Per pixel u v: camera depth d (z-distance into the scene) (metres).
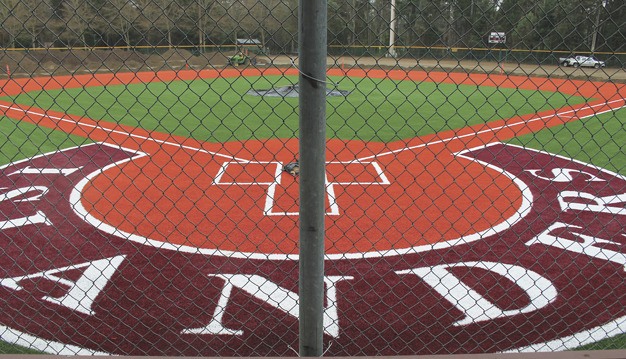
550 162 10.73
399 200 8.37
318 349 2.52
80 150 11.72
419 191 8.85
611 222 7.41
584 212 7.82
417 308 5.12
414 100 19.67
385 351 4.45
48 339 4.55
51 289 5.42
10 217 7.50
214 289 5.46
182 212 7.77
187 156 11.38
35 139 12.69
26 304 5.11
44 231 6.98
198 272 5.84
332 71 17.33
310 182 2.25
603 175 9.77
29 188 8.83
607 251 6.45
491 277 5.77
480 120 16.05
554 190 8.89
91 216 7.57
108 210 7.84
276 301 5.25
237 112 17.14
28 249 6.39
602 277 5.76
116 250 6.40
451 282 5.66
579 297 5.33
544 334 4.69
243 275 5.79
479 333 4.71
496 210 7.91
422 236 6.50
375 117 16.59
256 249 6.48
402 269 5.95
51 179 9.38
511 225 7.29
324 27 2.06
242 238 6.82
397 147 12.46
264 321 4.90
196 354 4.41
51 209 7.84
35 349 4.39
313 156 2.21
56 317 4.89
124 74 23.22
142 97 19.91
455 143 12.86
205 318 4.93
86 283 5.57
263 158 11.22
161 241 6.70
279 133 14.14
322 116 2.17
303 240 2.34
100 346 4.47
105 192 8.68
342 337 4.63
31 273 5.77
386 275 5.81
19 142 12.30
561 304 5.20
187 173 9.93
